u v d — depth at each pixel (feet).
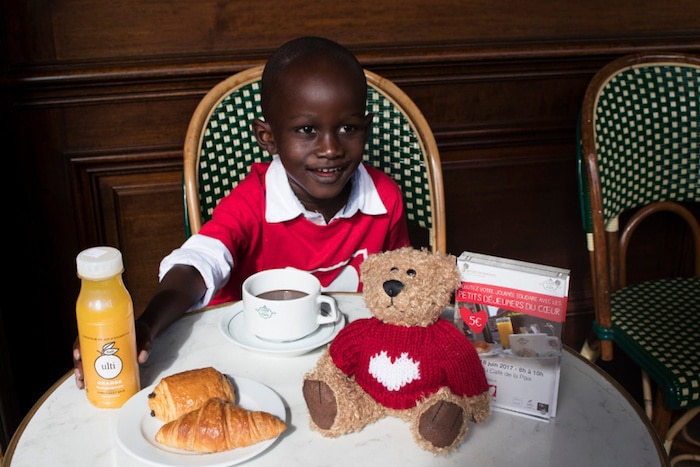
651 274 6.79
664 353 4.26
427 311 2.19
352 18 5.25
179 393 2.23
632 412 2.40
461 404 2.14
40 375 5.52
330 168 3.29
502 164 6.03
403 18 5.34
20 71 4.74
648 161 4.99
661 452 2.19
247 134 4.19
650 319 4.61
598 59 5.79
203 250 3.33
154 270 5.65
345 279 4.11
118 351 2.31
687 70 4.99
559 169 6.23
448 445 2.12
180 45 5.01
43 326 5.41
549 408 2.33
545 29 5.65
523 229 6.35
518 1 5.51
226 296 3.95
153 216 5.49
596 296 4.51
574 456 2.16
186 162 3.96
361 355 2.27
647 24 5.85
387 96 4.31
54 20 4.74
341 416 2.18
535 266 2.32
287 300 2.67
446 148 5.84
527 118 5.92
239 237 3.64
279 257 3.94
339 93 3.12
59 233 5.25
